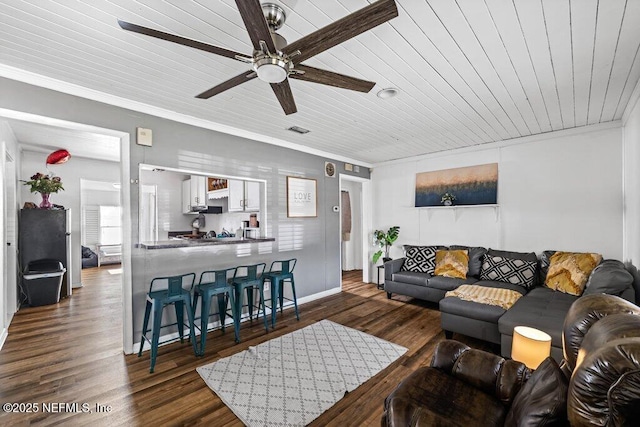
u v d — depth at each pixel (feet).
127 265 9.16
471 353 5.50
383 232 18.53
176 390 7.24
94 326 11.42
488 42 6.13
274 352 9.30
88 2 4.88
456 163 15.58
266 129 12.10
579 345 3.95
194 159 10.76
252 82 7.82
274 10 5.07
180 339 10.06
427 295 13.80
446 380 5.17
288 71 5.13
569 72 7.42
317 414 6.42
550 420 3.02
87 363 8.54
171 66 7.07
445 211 16.10
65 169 17.94
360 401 6.90
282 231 13.94
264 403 6.75
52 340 10.12
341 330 11.18
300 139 13.64
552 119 11.02
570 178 12.26
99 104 8.63
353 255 24.57
